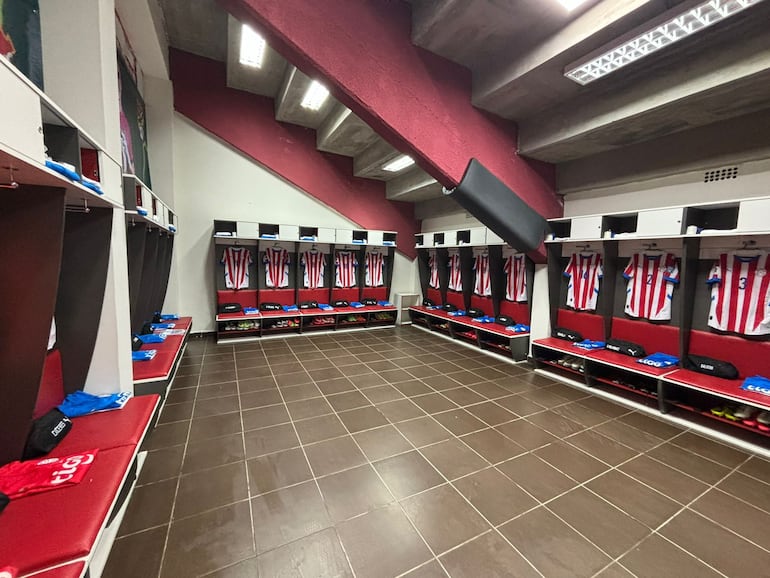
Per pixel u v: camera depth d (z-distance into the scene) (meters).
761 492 2.07
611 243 3.70
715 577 1.50
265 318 5.95
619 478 2.18
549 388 3.72
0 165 0.99
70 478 1.29
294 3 2.41
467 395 3.50
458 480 2.14
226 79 5.48
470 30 2.72
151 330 3.94
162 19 4.18
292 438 2.60
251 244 6.04
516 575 1.50
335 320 6.48
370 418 2.96
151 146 4.94
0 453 1.37
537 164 3.98
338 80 2.65
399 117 2.96
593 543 1.67
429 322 6.69
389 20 2.83
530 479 2.16
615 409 3.21
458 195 3.52
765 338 2.79
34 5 1.64
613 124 2.94
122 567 1.49
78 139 1.36
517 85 2.98
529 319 4.86
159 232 3.85
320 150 6.41
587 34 2.33
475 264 5.98
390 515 1.84
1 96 0.83
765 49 2.04
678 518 1.85
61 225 1.33
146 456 2.34
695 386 2.74
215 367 4.25
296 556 1.57
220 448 2.45
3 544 1.01
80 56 1.75
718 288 3.04
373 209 7.16
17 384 1.36
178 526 1.73
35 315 1.35
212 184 5.71
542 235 4.05
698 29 2.00
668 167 3.19
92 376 2.00
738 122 2.75
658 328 3.48
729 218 2.93
